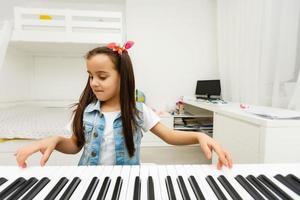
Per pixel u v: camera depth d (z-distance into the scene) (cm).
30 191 35
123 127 75
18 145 149
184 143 71
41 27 205
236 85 215
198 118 259
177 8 275
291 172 43
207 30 280
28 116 198
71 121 92
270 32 158
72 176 41
